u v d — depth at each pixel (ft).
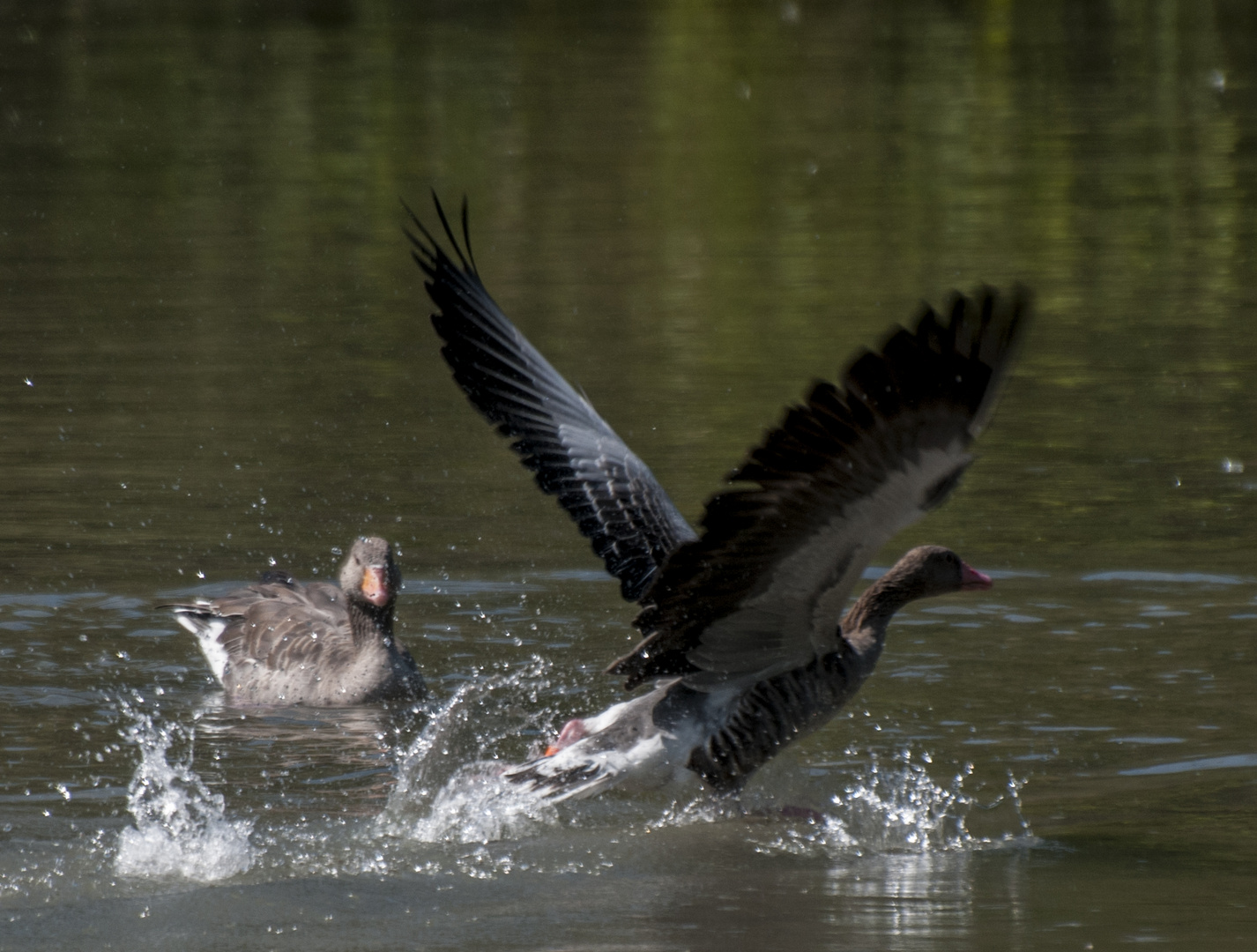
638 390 62.69
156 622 43.34
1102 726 35.81
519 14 174.91
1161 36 157.89
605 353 68.08
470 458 56.95
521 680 39.17
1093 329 72.64
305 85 136.26
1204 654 39.96
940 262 83.76
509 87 136.05
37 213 94.53
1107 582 45.06
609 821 31.99
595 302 76.69
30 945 25.84
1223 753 34.27
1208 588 44.47
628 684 31.40
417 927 26.61
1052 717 36.42
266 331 72.02
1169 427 59.41
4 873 28.63
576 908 27.58
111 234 90.33
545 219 94.58
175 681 40.32
